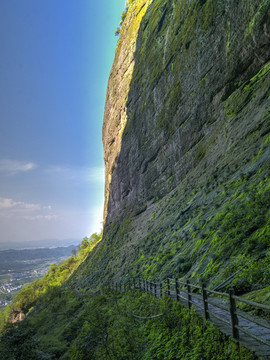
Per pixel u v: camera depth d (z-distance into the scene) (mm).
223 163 24000
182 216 26000
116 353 9852
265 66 24344
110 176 78000
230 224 13766
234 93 27375
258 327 5965
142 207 49219
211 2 31547
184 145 36594
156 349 8211
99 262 54531
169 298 11156
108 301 22344
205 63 32312
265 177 14453
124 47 76625
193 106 34625
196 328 7172
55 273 123812
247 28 25375
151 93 49594
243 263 9859
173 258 20266
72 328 20656
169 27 45969
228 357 5336
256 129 20875
